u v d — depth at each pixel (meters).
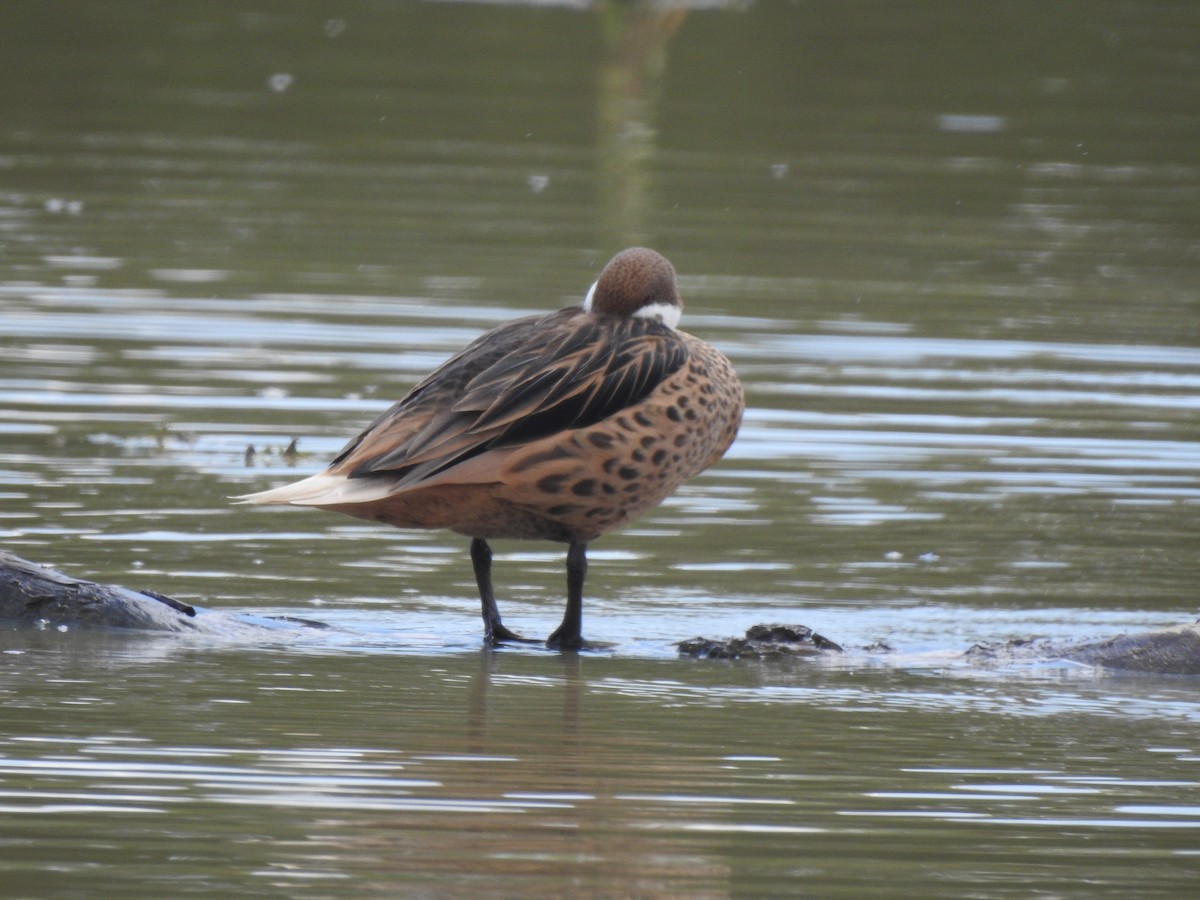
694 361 10.34
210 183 24.95
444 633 10.53
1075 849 7.20
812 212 24.50
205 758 7.94
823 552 12.48
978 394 16.80
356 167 26.27
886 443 15.17
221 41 34.72
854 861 7.01
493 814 7.37
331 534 12.65
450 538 12.77
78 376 16.45
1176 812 7.64
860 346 18.33
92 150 26.67
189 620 10.40
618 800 7.59
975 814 7.56
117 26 35.62
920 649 10.41
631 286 10.56
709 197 25.09
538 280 20.33
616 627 10.77
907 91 31.94
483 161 26.83
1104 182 26.62
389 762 7.98
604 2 37.91
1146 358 18.22
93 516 12.57
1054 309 20.14
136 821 7.18
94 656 9.59
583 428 9.89
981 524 13.13
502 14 38.47
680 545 12.60
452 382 10.09
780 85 32.34
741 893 6.67
